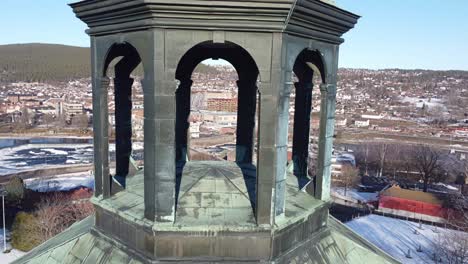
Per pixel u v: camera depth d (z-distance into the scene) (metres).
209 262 6.23
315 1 6.28
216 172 8.00
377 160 96.56
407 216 65.00
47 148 125.12
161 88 6.01
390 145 105.06
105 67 7.25
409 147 101.06
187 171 8.15
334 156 104.25
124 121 8.63
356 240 8.28
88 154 116.62
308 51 7.60
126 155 8.76
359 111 197.12
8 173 89.12
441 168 87.44
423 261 47.34
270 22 5.91
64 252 7.22
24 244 44.47
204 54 9.28
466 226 54.44
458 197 66.88
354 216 64.62
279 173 6.33
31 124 161.38
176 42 5.96
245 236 6.25
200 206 6.74
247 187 7.45
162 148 6.12
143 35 6.11
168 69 5.99
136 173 8.84
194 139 110.81
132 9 5.96
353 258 7.45
